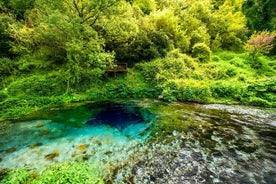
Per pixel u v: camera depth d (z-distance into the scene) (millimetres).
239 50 22812
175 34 18547
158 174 5145
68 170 4820
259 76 16047
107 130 7969
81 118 9312
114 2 12367
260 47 18859
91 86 13844
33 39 14078
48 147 6535
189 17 21594
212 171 5273
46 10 11719
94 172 5184
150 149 6457
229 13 23719
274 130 8094
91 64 12594
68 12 11914
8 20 14594
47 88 12664
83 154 6102
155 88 13617
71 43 11250
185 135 7523
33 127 8242
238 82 13922
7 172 5234
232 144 6828
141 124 8625
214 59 19062
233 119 9289
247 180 4934
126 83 14305
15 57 15602
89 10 12711
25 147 6551
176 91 12789
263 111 10516
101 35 13922
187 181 4867
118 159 5848
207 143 6883
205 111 10430
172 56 15805
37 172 5195
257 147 6641
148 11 22641
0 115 9648
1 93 11633
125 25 13547
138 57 15977
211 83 13586
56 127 8234
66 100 12031
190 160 5793
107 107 11047
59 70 14016
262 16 24484
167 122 8844
